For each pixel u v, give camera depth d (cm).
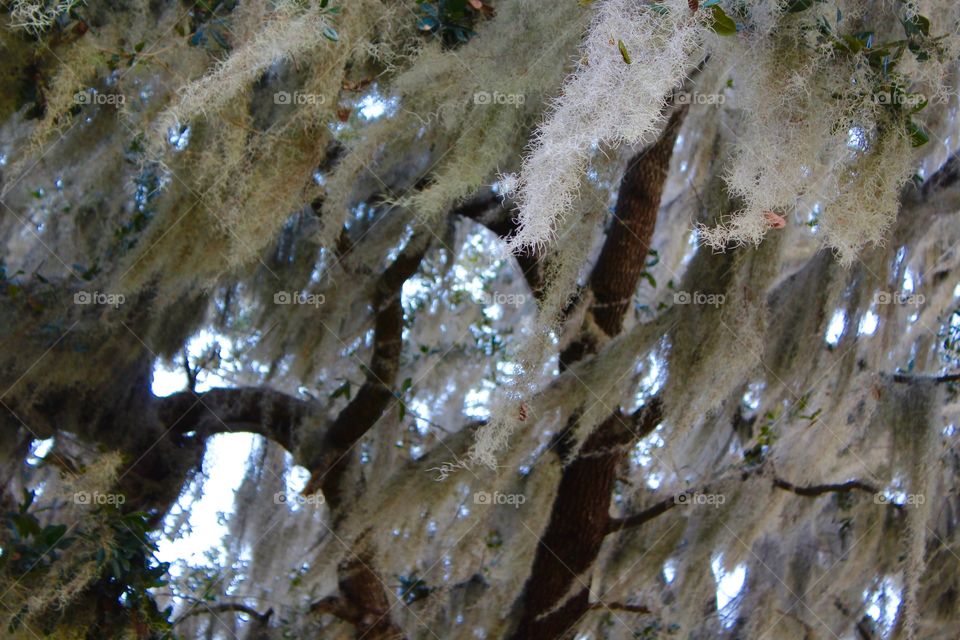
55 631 192
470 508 250
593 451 232
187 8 201
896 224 229
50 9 172
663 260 311
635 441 229
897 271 242
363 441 260
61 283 244
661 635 263
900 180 165
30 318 238
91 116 215
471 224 289
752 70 155
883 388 248
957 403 260
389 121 192
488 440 185
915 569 239
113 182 226
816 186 167
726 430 276
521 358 191
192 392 260
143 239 202
